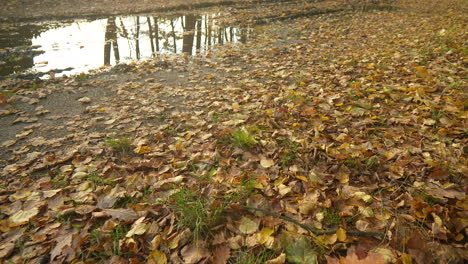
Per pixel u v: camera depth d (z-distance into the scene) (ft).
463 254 5.72
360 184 8.04
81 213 7.35
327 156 9.02
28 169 9.45
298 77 16.11
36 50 23.47
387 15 33.42
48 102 14.58
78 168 9.30
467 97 11.84
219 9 38.22
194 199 7.67
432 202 7.15
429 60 16.97
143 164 9.26
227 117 12.09
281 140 10.21
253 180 8.16
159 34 28.30
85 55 22.66
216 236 6.52
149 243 6.54
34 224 7.19
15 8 37.27
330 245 6.24
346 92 13.56
